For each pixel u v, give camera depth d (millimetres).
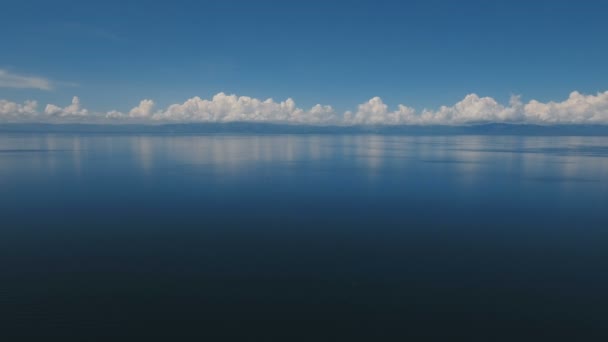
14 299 24719
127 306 24078
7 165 96375
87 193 58812
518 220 43594
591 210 48344
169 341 20703
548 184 69375
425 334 21422
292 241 36156
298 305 24344
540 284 27094
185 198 55594
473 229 40000
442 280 27781
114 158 120000
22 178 73688
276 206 50688
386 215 46031
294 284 27156
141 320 22562
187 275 28469
